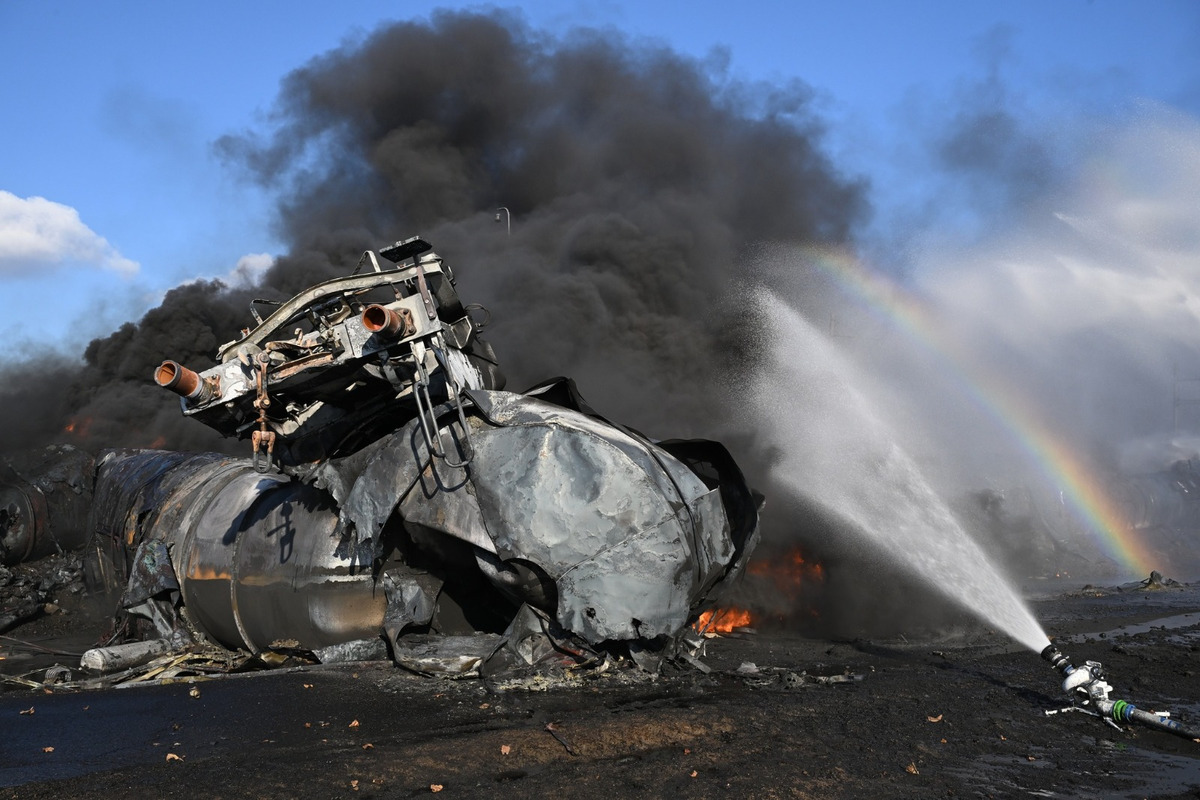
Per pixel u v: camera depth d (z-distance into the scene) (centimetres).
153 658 819
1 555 1270
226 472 932
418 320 673
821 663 758
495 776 445
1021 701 613
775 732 520
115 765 462
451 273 723
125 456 1147
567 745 486
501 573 652
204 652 839
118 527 1046
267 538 780
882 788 436
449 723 532
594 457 648
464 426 674
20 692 690
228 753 479
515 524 641
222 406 707
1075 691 590
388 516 679
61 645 1065
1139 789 444
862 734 522
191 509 900
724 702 588
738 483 754
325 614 728
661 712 550
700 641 739
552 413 683
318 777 436
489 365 772
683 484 686
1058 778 457
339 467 714
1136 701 625
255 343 711
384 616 719
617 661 657
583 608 629
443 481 671
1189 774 467
